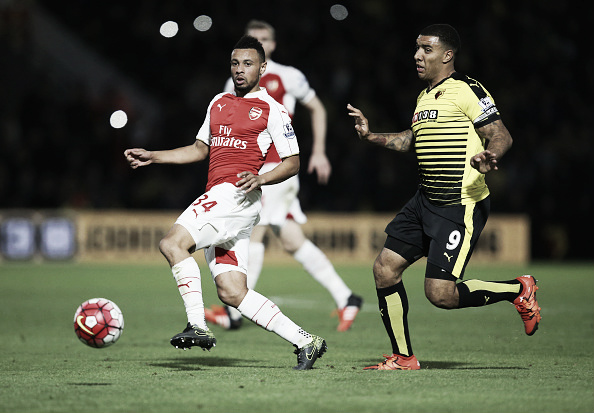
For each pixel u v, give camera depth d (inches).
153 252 2706.7
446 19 3430.1
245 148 767.7
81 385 669.9
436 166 751.7
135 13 3567.9
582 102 3314.5
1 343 1008.2
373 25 3447.3
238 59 774.5
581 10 3390.7
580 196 3029.0
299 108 3078.2
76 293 1740.9
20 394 626.8
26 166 3029.0
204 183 3016.7
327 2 3474.4
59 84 3351.4
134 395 620.4
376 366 781.3
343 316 1180.5
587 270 2425.0
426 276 753.0
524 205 2999.5
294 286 1957.4
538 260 2989.7
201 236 745.6
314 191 3009.4
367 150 3075.8
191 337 700.7
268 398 606.5
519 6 3420.3
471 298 759.1
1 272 2335.1
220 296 769.6
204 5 3531.0
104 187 3048.7
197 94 3312.0
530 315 780.6
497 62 3348.9
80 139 3095.5
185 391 637.9
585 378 711.7
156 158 786.8
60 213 2699.3
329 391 637.9
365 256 2684.5
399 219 779.4
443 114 749.9
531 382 686.5
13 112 3223.4
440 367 800.9
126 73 3518.7
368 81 3309.5
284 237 1202.6
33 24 3356.3
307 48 3422.7
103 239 2711.6
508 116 3198.8
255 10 3496.6
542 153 3070.9
